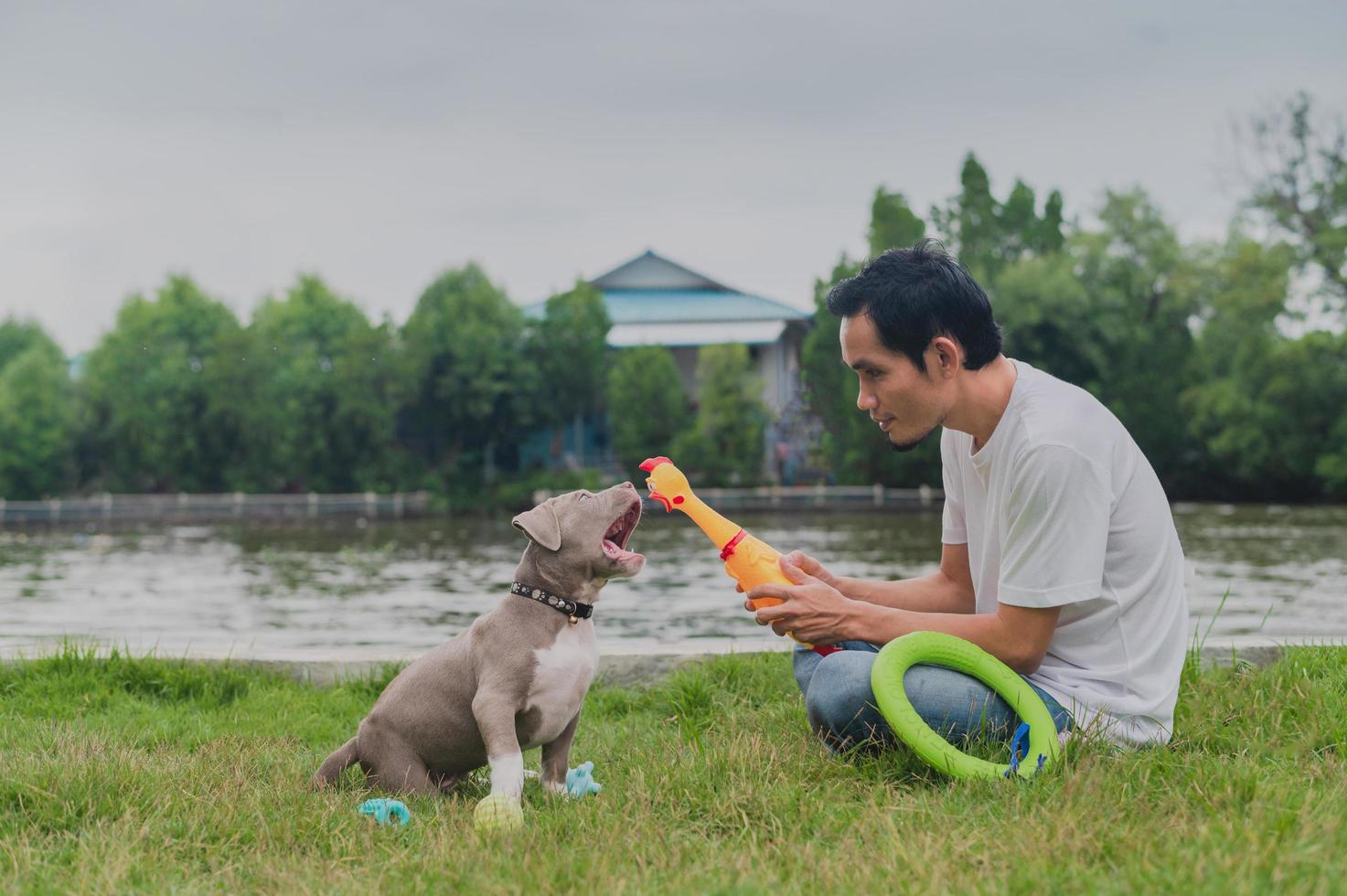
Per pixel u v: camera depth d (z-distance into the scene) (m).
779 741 4.16
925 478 39.50
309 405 42.75
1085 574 3.58
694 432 39.97
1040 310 40.47
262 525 35.75
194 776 3.86
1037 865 2.72
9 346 51.19
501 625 3.85
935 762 3.53
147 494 44.25
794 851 2.96
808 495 37.69
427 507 40.66
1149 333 41.97
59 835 3.38
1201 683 4.64
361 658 6.29
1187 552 19.33
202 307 44.94
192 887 2.96
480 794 4.07
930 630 3.78
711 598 14.04
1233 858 2.61
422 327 42.56
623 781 3.88
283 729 5.18
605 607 13.12
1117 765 3.42
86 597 15.45
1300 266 38.72
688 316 46.38
